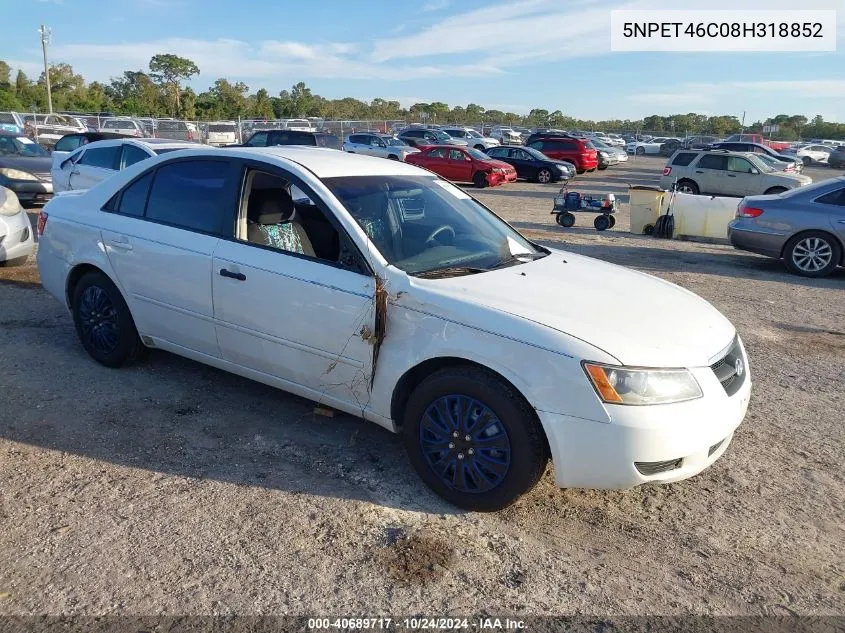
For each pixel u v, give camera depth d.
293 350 3.78
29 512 3.19
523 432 3.10
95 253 4.68
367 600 2.72
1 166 13.02
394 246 3.71
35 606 2.60
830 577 2.99
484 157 24.50
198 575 2.81
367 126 47.91
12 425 4.00
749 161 20.42
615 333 3.13
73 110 64.50
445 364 3.37
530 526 3.28
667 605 2.78
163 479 3.52
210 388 4.66
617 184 26.58
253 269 3.85
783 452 4.16
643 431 2.92
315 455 3.84
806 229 9.80
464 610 2.69
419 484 3.59
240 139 40.31
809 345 6.40
